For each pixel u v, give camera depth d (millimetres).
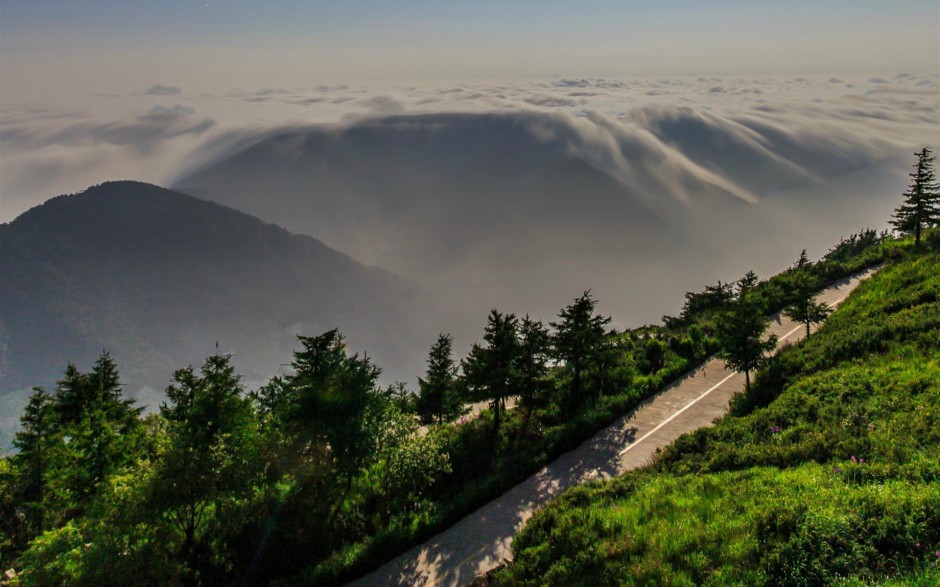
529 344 35781
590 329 37281
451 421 43000
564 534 17547
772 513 14094
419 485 28656
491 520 25000
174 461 22766
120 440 31141
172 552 23391
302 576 22641
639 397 36844
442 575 21703
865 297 43000
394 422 27859
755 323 34031
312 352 27406
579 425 32719
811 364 32188
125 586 20172
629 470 27016
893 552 11477
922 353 26969
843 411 22531
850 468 16531
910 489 13852
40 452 35031
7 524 32375
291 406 26344
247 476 24172
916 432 18438
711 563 13258
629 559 14617
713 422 32094
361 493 28516
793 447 19922
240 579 23328
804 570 11602
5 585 20391
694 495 17891
